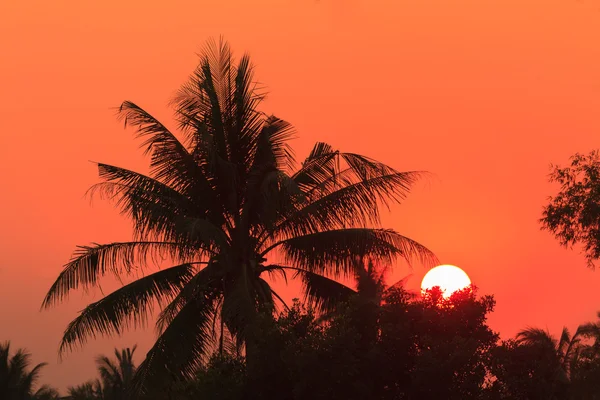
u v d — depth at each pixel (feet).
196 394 92.43
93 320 109.29
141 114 110.73
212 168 107.96
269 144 111.86
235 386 90.02
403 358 90.68
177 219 100.58
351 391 86.79
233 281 109.60
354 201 109.19
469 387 87.81
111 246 111.04
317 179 111.34
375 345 91.15
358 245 108.78
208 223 101.60
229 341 105.29
